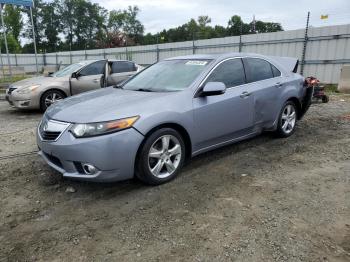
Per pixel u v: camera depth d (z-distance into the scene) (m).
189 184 3.98
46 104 9.01
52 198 3.68
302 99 6.14
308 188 3.84
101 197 3.68
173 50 21.98
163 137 3.87
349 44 13.59
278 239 2.86
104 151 3.42
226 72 4.70
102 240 2.89
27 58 38.78
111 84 8.33
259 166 4.55
